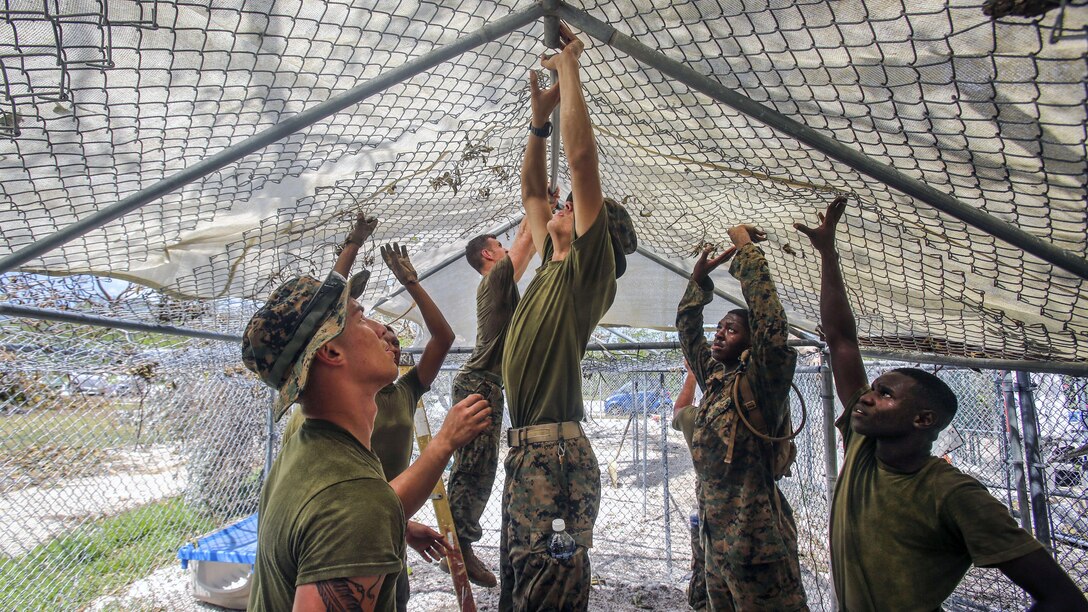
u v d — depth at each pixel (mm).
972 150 2096
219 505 6773
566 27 2529
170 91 2195
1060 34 1506
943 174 2285
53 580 5359
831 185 2750
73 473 5484
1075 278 2445
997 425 5184
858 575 2152
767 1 1912
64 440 5355
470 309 5980
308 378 1504
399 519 1372
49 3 1753
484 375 3732
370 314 5941
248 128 2535
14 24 1749
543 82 3213
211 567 5625
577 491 2615
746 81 2311
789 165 2768
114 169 2482
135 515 6262
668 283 5453
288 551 1324
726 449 3027
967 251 2666
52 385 4984
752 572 2881
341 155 3111
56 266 3148
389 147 3195
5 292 3348
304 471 1402
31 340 4172
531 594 2473
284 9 2037
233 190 3033
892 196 2553
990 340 3410
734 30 2086
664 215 4145
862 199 2721
